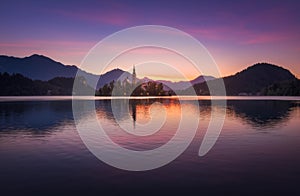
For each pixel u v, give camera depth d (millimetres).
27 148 17469
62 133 24109
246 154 15711
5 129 26547
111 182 10883
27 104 80125
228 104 84062
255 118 38125
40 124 30859
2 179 11219
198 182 10844
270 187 10219
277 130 26000
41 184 10633
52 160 14383
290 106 71188
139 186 10414
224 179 11180
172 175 11773
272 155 15430
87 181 10992
